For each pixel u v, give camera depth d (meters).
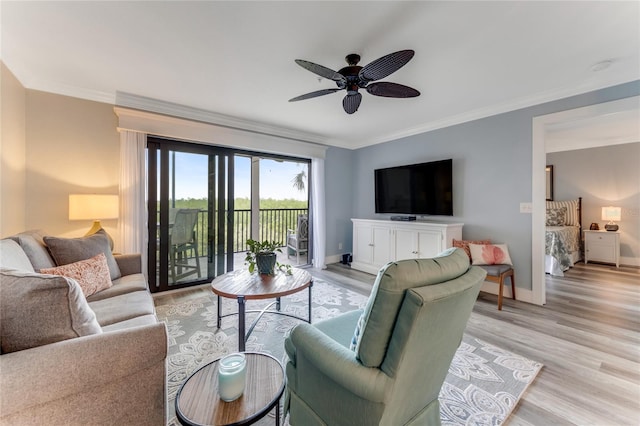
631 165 4.88
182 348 2.01
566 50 2.07
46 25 1.79
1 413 0.73
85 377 0.85
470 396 1.55
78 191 2.78
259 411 0.94
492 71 2.40
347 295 3.25
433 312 0.90
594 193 5.23
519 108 3.08
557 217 5.37
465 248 3.20
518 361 1.90
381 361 0.94
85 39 1.95
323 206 4.71
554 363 1.88
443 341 1.05
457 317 1.06
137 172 3.00
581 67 2.33
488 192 3.36
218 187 3.72
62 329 0.90
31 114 2.56
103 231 2.47
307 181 4.92
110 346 0.90
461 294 0.99
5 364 0.76
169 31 1.86
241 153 4.11
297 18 1.73
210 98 2.99
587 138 4.85
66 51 2.10
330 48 2.05
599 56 2.15
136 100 2.96
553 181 5.69
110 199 2.62
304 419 1.21
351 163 5.26
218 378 1.05
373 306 0.93
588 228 5.26
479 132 3.44
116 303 1.74
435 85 2.68
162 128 3.13
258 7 1.63
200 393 1.02
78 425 0.86
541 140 2.94
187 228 3.49
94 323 1.03
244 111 3.39
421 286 0.92
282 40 1.96
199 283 3.58
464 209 3.59
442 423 1.36
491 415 1.41
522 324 2.48
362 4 1.60
